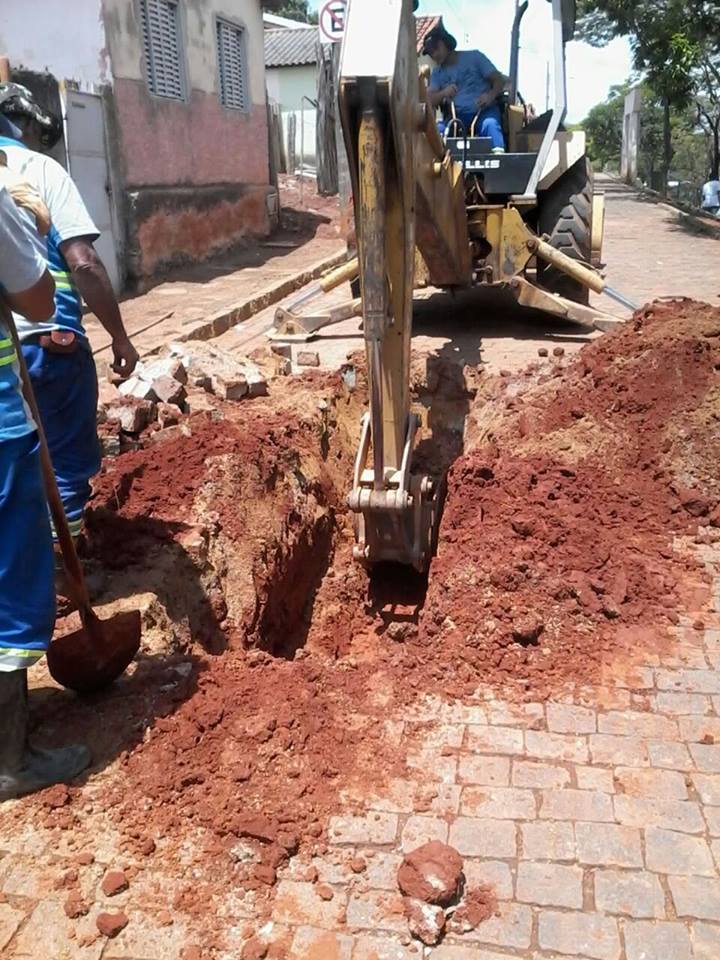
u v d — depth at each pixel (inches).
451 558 182.1
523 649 148.6
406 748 126.0
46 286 109.7
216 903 101.1
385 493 172.2
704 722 130.6
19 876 103.1
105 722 126.1
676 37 760.3
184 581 169.9
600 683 139.9
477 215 305.7
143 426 213.6
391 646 203.0
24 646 109.7
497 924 98.8
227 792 115.3
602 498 191.6
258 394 251.0
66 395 143.9
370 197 149.1
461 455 255.0
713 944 96.3
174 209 486.3
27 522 108.2
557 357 270.2
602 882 103.7
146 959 94.3
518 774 120.6
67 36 416.8
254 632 177.9
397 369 171.6
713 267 478.0
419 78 171.6
